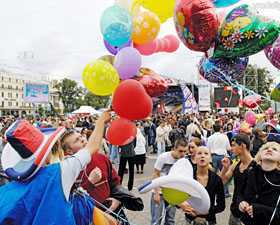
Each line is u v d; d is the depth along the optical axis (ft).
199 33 11.03
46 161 7.18
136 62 10.47
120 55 10.44
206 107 58.18
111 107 9.46
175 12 11.20
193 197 9.30
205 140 28.02
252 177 10.43
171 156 14.07
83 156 7.25
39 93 132.36
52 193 6.58
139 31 11.21
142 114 9.27
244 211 10.19
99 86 10.31
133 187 28.40
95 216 8.39
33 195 6.61
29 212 6.53
